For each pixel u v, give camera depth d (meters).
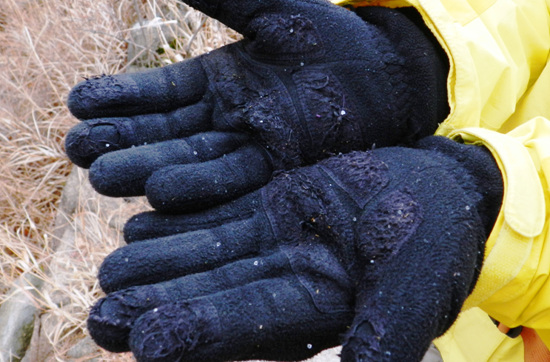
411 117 0.68
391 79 0.68
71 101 0.69
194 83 0.71
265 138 0.68
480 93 0.69
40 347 0.87
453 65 0.67
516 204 0.61
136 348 0.59
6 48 1.18
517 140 0.64
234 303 0.61
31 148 1.02
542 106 0.73
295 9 0.69
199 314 0.60
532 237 0.61
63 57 1.07
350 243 0.62
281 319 0.60
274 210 0.65
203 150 0.68
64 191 0.96
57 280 0.88
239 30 0.70
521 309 0.63
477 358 0.75
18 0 1.19
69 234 0.93
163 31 1.00
